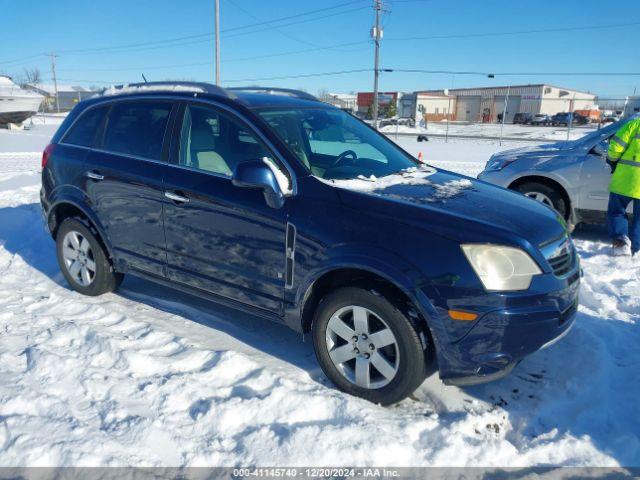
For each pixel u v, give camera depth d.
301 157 3.51
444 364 2.92
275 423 2.89
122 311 4.35
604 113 50.56
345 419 2.91
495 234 2.89
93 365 3.43
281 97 4.22
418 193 3.34
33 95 30.92
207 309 4.42
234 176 3.26
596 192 6.46
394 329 2.97
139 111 4.22
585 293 4.85
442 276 2.84
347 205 3.15
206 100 3.86
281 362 3.61
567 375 3.46
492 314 2.79
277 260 3.36
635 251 6.05
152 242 4.04
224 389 3.20
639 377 3.48
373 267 2.96
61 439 2.70
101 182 4.25
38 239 6.23
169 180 3.83
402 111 58.84
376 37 38.47
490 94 59.91
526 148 7.46
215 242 3.64
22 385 3.16
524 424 3.00
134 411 2.96
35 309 4.37
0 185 10.41
